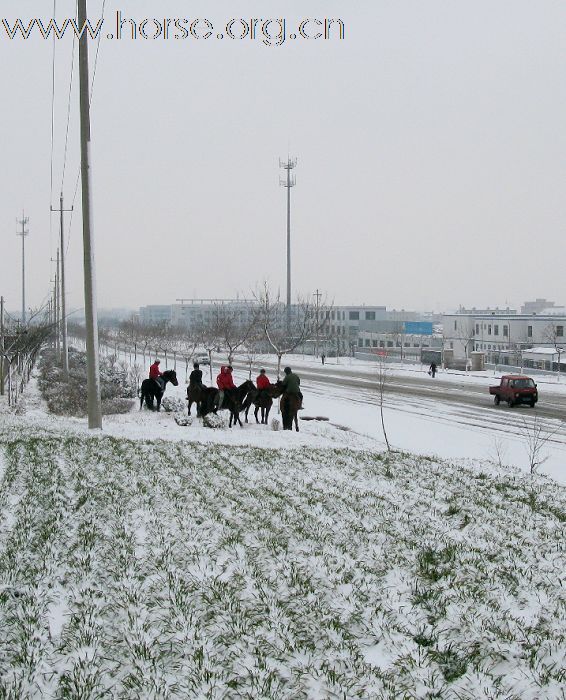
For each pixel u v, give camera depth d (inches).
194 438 733.9
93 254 729.0
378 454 661.9
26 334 1398.9
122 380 1551.4
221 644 249.9
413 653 251.6
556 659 244.8
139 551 336.8
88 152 721.6
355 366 2755.9
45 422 827.4
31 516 382.9
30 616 264.4
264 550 339.9
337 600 289.7
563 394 1664.6
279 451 645.3
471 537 379.9
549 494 502.0
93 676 227.9
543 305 6456.7
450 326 3565.5
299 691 223.6
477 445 914.1
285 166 3319.4
